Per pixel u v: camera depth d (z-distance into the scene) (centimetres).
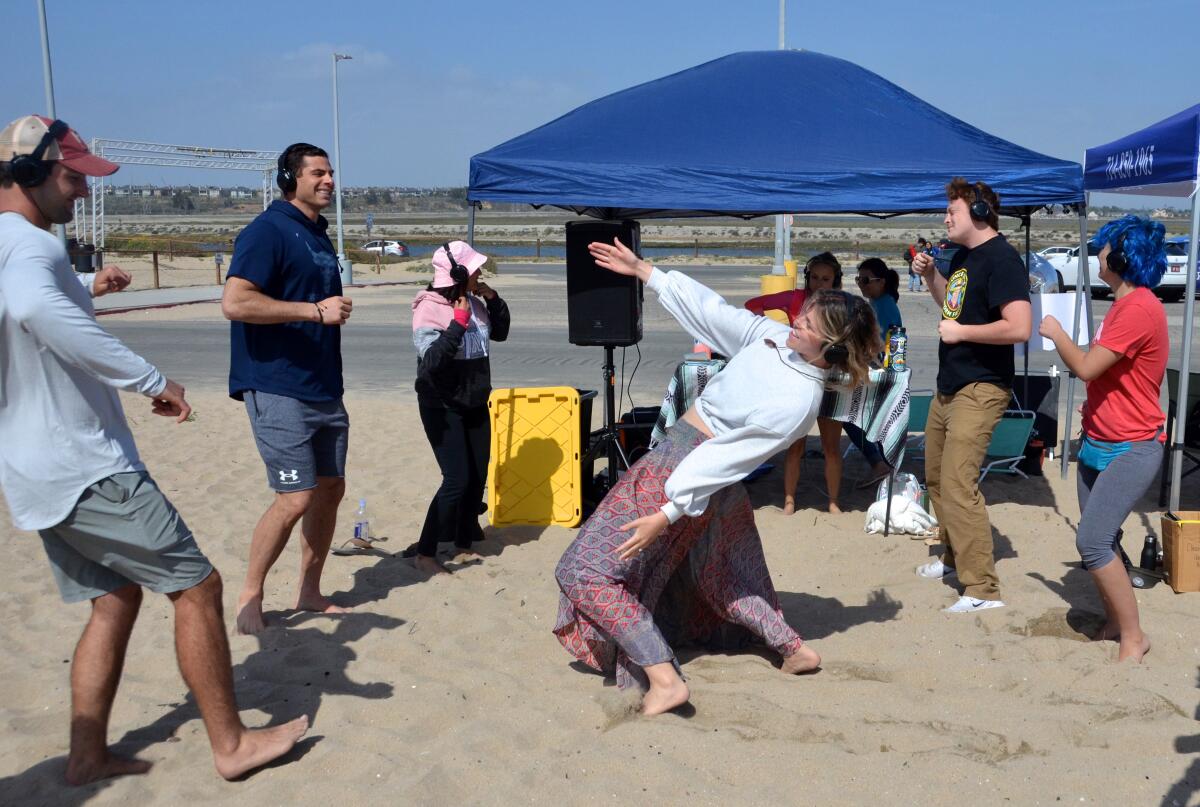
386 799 320
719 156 671
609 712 379
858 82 767
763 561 423
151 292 2911
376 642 452
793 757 342
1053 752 346
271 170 4216
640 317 643
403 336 1788
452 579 549
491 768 339
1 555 587
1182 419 544
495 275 3741
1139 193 736
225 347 1641
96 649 332
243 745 337
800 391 362
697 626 450
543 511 659
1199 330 1758
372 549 604
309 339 454
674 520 366
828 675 421
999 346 486
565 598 404
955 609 493
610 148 680
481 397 560
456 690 404
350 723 376
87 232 4503
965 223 489
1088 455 443
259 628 466
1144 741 350
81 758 333
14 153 306
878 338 371
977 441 489
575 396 668
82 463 307
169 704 392
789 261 2048
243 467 809
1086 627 480
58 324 290
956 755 342
